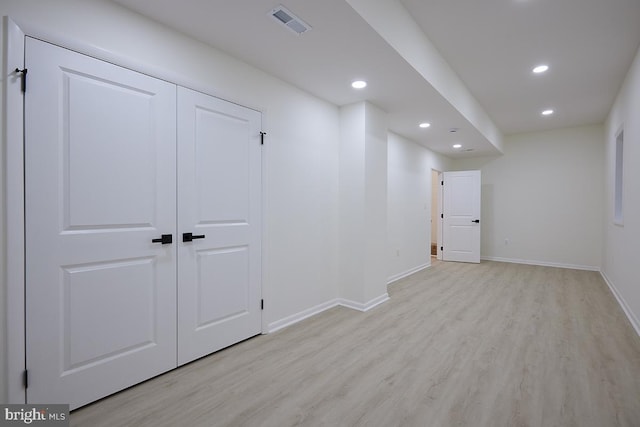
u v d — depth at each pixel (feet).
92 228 5.44
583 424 4.96
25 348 4.75
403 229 16.35
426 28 8.71
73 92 5.20
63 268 5.13
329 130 10.93
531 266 18.86
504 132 19.76
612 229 13.79
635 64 9.80
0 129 4.50
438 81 9.89
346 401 5.58
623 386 6.04
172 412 5.26
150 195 6.19
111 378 5.70
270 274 8.82
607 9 7.76
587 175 17.94
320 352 7.51
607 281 14.66
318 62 8.04
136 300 6.02
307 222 10.06
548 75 11.47
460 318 9.87
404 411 5.30
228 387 6.01
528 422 5.00
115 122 5.70
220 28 6.57
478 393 5.82
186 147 6.79
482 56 10.21
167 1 5.68
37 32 4.82
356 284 10.92
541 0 7.48
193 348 6.99
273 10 5.96
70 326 5.20
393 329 8.98
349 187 11.08
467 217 20.39
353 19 6.24
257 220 8.43
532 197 19.65
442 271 17.51
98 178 5.49
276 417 5.14
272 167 8.84
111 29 5.65
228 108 7.63
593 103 14.24
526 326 9.18
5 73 4.53
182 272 6.75
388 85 9.41
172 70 6.53
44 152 4.90
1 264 4.53
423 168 18.49
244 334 8.13
